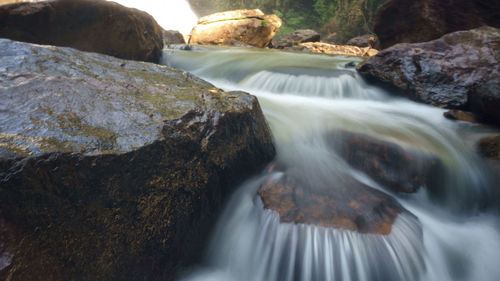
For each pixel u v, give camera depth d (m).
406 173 3.31
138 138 1.93
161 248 2.04
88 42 5.69
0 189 1.35
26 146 1.51
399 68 5.80
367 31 27.27
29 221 1.42
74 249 1.58
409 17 9.30
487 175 3.54
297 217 2.36
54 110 1.88
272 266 2.29
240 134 2.75
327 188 2.81
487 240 2.93
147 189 1.92
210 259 2.52
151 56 7.34
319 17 31.98
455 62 5.40
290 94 6.01
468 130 4.38
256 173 3.03
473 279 2.54
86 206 1.63
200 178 2.29
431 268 2.42
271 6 34.88
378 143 3.57
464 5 8.42
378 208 2.56
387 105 5.63
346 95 5.95
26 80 2.07
